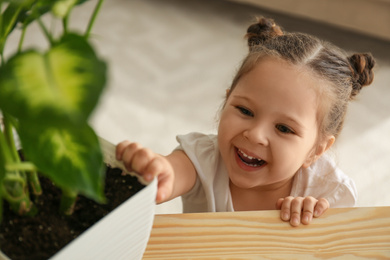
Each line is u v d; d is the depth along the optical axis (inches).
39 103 9.8
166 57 79.1
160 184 19.9
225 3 92.4
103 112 68.5
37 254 15.2
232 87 33.5
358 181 64.8
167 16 87.3
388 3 80.6
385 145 70.2
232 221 22.4
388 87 79.7
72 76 10.2
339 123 35.1
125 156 18.0
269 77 30.4
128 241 16.0
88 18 84.0
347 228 22.9
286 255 21.3
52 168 11.0
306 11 84.8
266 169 31.9
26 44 76.3
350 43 88.1
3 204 16.2
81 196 16.7
